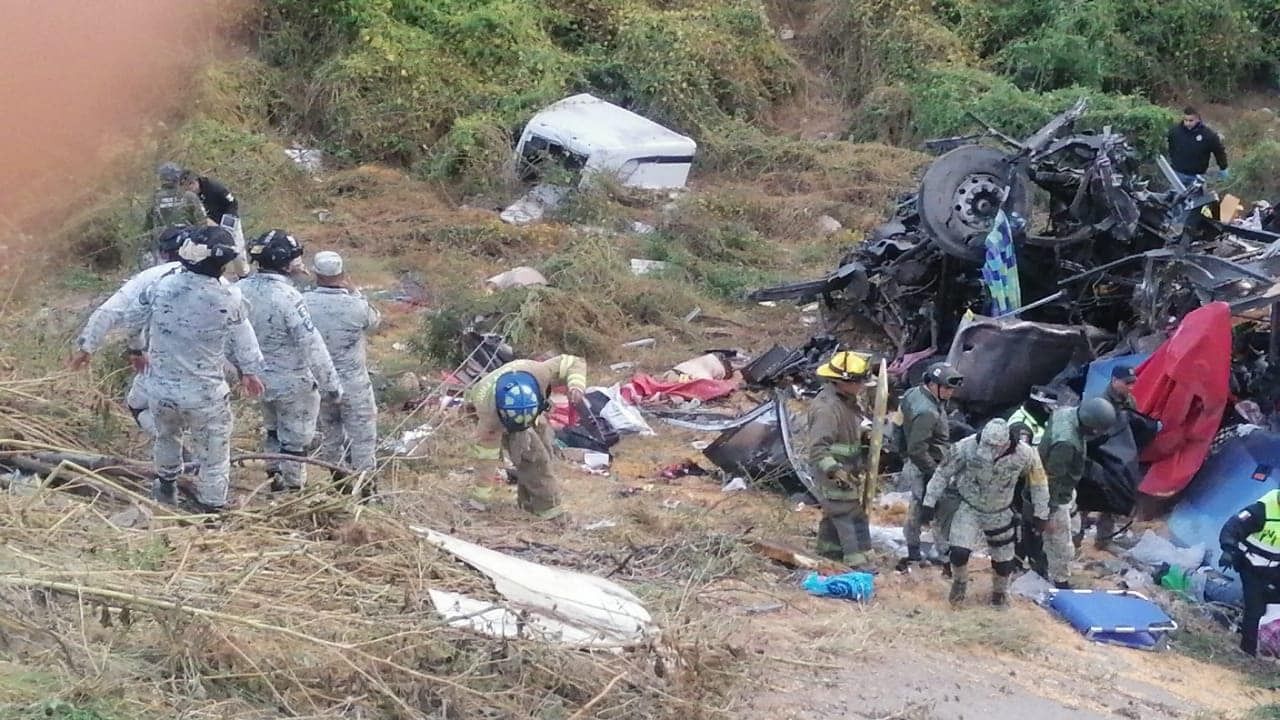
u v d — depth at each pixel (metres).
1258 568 8.09
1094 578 8.97
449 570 6.83
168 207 11.62
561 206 17.06
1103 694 7.13
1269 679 7.77
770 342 13.70
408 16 20.80
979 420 10.83
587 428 10.83
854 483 8.51
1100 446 9.54
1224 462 9.79
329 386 8.01
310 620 5.97
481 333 12.24
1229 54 23.48
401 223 16.48
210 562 6.41
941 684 6.92
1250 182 19.23
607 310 13.52
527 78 20.05
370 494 8.27
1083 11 22.84
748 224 17.22
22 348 9.64
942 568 8.70
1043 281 11.84
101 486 7.37
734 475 10.15
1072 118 11.91
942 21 23.50
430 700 5.75
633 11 22.06
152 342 7.27
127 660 5.57
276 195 16.95
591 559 8.09
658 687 6.11
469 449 9.72
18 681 5.14
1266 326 11.11
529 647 6.06
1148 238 11.42
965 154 11.79
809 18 23.91
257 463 8.88
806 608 7.80
